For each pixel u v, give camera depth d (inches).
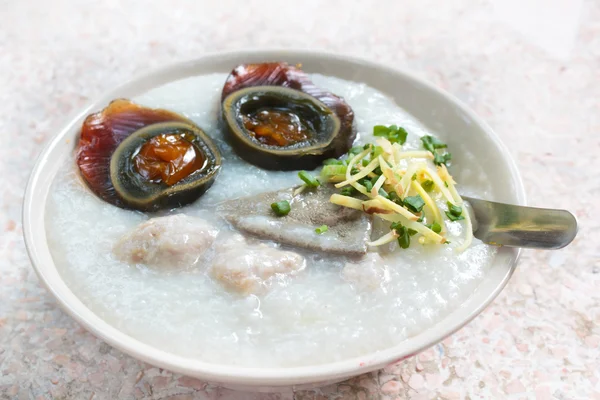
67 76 17.7
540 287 13.5
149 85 14.1
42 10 19.9
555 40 19.3
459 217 11.8
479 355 12.4
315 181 12.2
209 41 18.9
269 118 13.2
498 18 20.0
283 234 11.6
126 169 12.3
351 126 13.2
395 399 11.8
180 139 12.6
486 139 13.0
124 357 12.3
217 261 11.2
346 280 11.1
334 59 14.5
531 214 11.3
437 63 18.3
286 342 10.5
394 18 19.9
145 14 19.8
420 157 12.7
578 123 16.7
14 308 13.0
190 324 10.7
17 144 15.9
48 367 12.1
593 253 14.1
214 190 12.5
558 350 12.5
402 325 10.6
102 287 11.1
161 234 11.3
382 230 11.9
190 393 11.9
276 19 19.7
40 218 11.9
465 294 11.1
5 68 17.9
